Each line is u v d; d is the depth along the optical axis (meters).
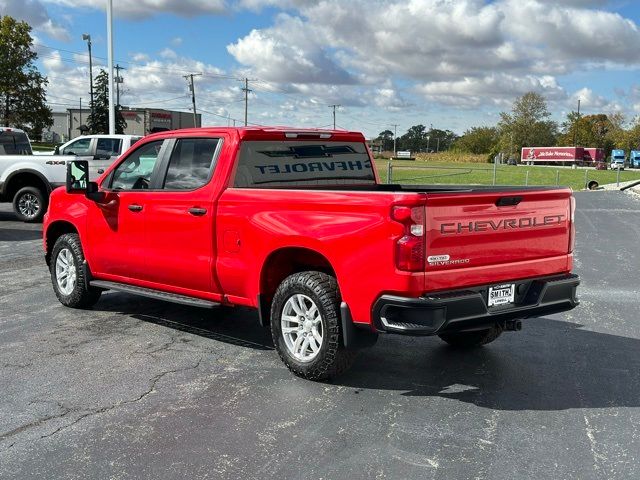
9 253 11.30
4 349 5.80
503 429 4.16
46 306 7.45
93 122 73.00
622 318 7.18
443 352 5.85
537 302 4.93
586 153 111.38
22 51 66.44
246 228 5.30
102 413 4.38
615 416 4.38
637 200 27.44
